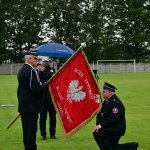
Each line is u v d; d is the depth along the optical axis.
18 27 76.81
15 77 57.06
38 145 11.84
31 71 9.48
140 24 79.06
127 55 81.81
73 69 9.58
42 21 76.25
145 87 33.41
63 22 78.38
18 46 78.19
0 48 75.88
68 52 13.51
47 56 13.50
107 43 79.25
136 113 18.55
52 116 12.66
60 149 11.35
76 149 11.36
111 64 74.06
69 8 77.38
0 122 16.11
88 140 12.57
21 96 9.53
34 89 9.43
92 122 15.94
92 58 79.88
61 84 9.62
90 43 77.88
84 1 79.38
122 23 79.62
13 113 18.75
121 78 48.94
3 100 24.69
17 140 12.68
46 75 12.22
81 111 9.50
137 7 79.94
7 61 78.44
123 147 9.36
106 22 80.44
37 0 77.50
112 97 9.30
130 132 13.88
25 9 75.50
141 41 78.12
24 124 9.58
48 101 12.35
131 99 24.41
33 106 9.50
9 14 76.25
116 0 79.31
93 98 9.41
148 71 74.50
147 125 15.30
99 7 78.81
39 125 13.86
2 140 12.70
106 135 9.14
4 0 75.88
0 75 66.31
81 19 78.75
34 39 75.81
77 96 9.52
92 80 9.46
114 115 9.10
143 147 11.57
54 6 78.00
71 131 9.51
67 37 78.88
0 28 76.31
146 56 81.44
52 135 12.76
